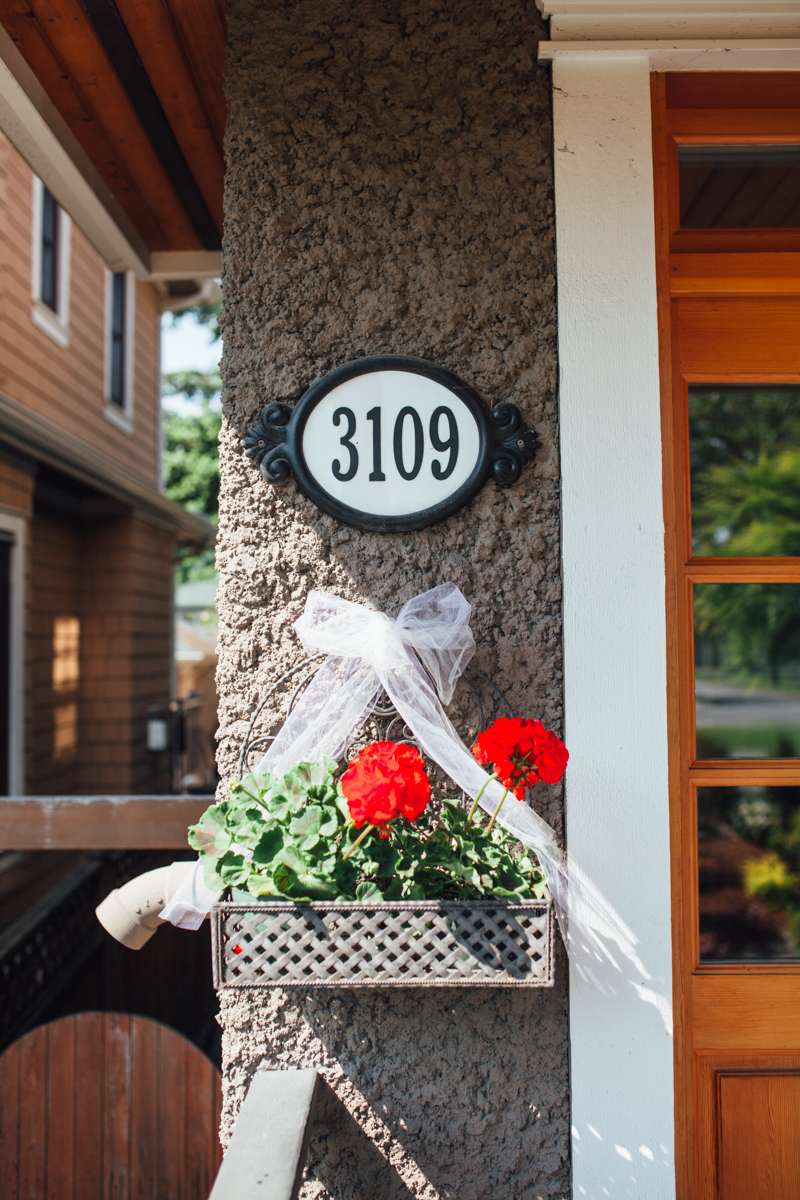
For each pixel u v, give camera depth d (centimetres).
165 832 207
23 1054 189
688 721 148
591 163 141
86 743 623
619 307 140
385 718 135
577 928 134
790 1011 143
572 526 137
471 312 139
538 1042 133
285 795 117
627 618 137
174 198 229
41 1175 186
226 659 138
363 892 116
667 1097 132
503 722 115
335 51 141
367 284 139
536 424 139
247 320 139
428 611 132
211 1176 184
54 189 210
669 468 142
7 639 473
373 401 137
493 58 141
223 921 112
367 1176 132
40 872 493
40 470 521
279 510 138
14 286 503
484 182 140
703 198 154
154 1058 188
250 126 140
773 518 445
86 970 313
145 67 171
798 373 153
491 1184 132
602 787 135
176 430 1928
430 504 137
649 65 143
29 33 160
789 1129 141
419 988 133
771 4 139
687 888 145
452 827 121
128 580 635
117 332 724
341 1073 132
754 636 459
